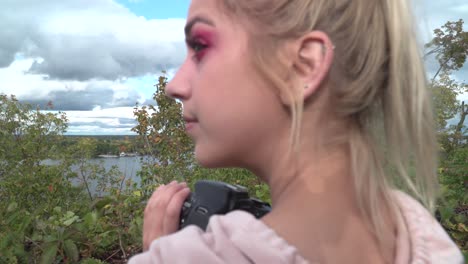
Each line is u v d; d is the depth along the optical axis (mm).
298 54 802
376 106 888
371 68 847
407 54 870
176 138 6895
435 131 919
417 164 901
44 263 2568
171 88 900
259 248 703
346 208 803
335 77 825
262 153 829
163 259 732
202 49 856
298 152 809
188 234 746
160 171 6191
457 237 3225
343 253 770
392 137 879
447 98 6758
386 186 897
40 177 8961
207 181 1005
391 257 825
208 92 841
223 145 837
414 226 881
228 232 740
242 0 827
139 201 3688
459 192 3857
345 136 840
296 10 805
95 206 3566
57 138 11320
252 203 982
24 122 11031
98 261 2738
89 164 10156
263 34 812
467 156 5148
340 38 828
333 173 815
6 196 7633
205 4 865
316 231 768
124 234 3250
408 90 872
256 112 813
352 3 841
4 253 2512
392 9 865
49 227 2986
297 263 704
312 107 816
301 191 800
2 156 10172
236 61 822
